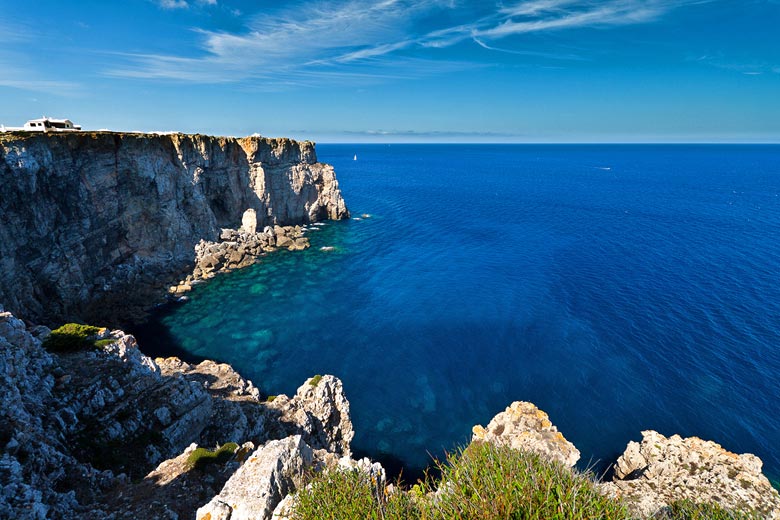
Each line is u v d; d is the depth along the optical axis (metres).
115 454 25.75
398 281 80.25
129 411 28.47
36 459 20.42
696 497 24.23
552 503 8.82
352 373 51.84
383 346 57.59
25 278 51.81
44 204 55.41
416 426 43.56
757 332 59.72
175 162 83.31
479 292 74.81
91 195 63.84
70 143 60.38
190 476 22.75
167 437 28.33
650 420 44.09
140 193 74.06
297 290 75.75
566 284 78.06
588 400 47.00
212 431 31.48
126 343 36.09
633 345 56.97
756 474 27.81
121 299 65.69
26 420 22.30
